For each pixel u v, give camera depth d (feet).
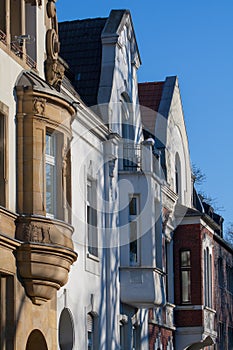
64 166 90.27
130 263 114.52
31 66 89.76
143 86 145.38
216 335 147.64
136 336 120.16
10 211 81.20
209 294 145.48
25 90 85.10
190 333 138.00
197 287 138.62
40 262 83.20
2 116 82.58
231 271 177.88
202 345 147.43
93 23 122.72
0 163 82.17
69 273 95.14
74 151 98.32
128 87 120.78
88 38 120.47
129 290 112.27
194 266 138.92
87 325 100.99
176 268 139.54
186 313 138.51
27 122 85.30
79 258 98.58
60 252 84.69
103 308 106.11
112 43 116.88
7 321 81.20
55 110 87.66
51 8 94.89
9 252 80.89
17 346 81.20
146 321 123.24
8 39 84.23
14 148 84.33
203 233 141.90
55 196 89.40
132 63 123.54
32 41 90.68
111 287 108.27
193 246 139.44
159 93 143.54
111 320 107.45
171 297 137.49
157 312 128.88
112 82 113.70
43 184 85.35
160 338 129.80
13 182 83.56
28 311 84.02
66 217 89.81
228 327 171.12
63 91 95.91
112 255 109.19
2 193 81.66
